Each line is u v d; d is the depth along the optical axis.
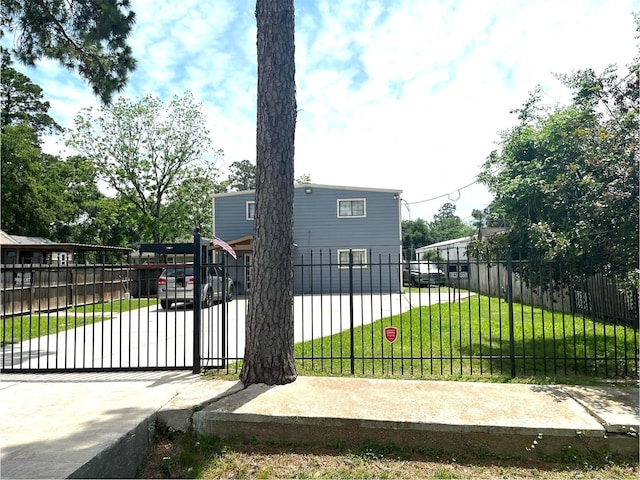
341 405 3.66
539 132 9.30
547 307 11.31
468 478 2.96
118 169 25.20
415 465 3.11
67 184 27.23
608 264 5.34
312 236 19.28
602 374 4.76
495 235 12.08
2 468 2.55
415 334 7.38
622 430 3.17
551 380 4.50
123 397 3.93
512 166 9.38
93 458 2.71
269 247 4.34
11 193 22.08
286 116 4.44
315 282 19.12
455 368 5.13
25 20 7.76
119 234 30.38
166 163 26.17
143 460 3.29
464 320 8.95
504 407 3.61
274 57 4.42
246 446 3.37
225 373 4.81
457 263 5.12
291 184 4.48
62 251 15.93
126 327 9.26
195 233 5.00
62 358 6.21
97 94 8.70
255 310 4.34
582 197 5.07
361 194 19.31
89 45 8.20
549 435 3.20
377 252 19.12
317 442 3.39
